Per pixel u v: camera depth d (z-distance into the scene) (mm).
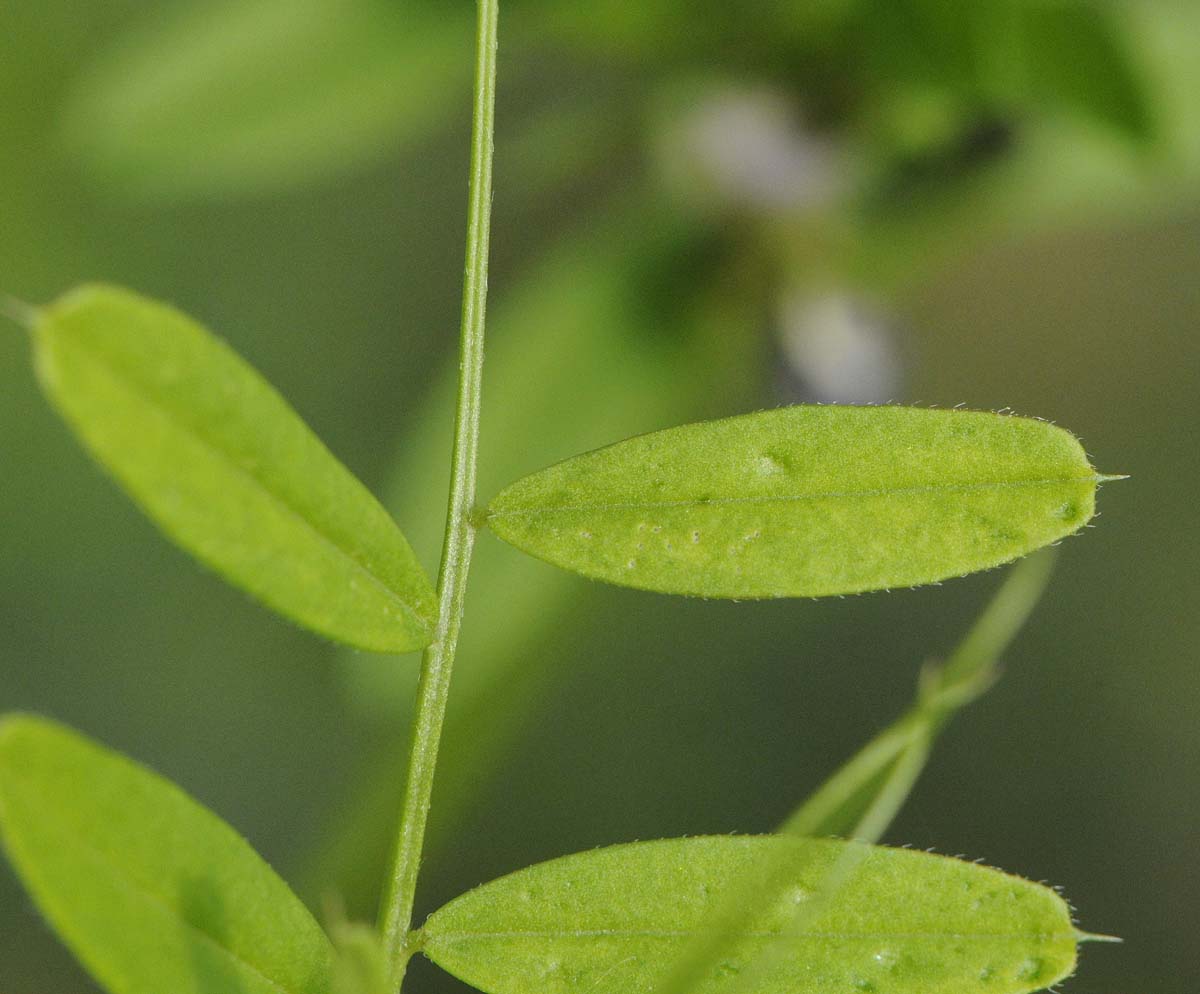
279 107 151
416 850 109
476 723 146
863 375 158
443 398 148
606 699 307
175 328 103
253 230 297
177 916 103
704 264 155
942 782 307
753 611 314
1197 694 307
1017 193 150
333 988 105
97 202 248
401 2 150
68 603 292
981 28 140
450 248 309
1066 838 304
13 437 281
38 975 255
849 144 149
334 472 107
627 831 301
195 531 104
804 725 310
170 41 151
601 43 150
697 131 150
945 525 112
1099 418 296
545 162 156
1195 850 302
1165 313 290
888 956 110
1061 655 312
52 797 102
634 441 112
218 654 300
